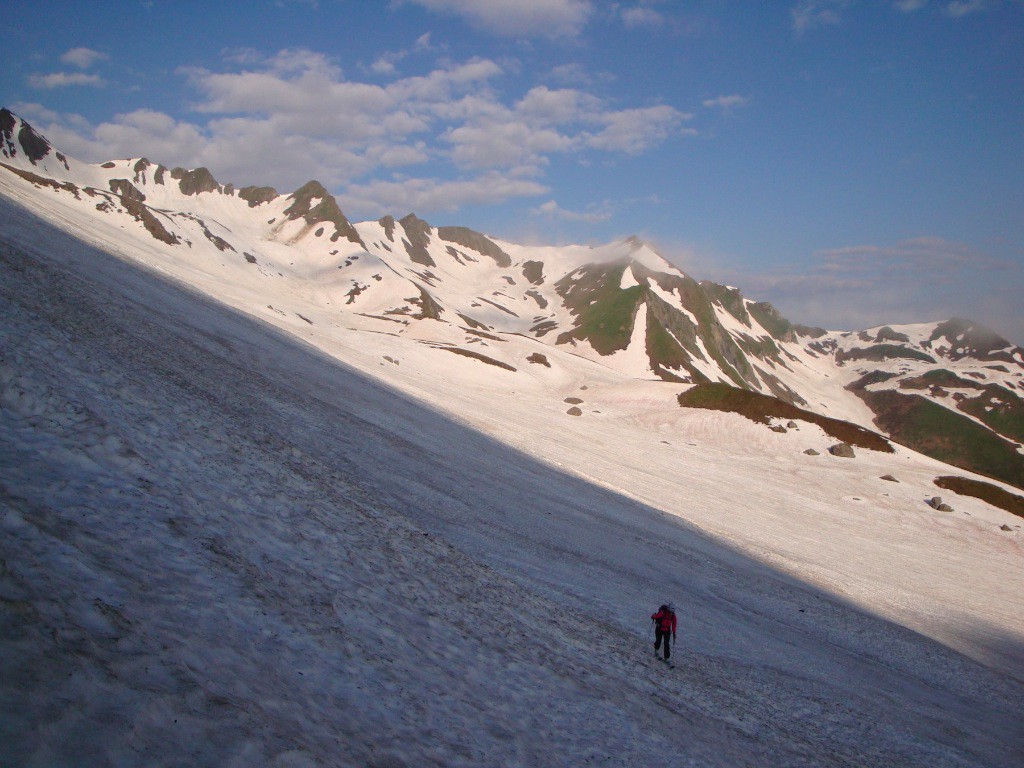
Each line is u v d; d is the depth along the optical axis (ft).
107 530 24.58
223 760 15.33
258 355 126.21
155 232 447.42
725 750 38.11
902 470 229.04
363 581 35.47
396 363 257.75
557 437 197.77
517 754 24.99
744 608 81.15
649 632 57.77
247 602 25.00
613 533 97.71
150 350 75.56
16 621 15.71
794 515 168.04
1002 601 129.49
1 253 83.61
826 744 47.34
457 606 40.06
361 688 23.71
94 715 14.43
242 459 45.21
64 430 31.81
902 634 91.81
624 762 29.43
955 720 64.34
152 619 20.10
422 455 100.17
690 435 251.80
